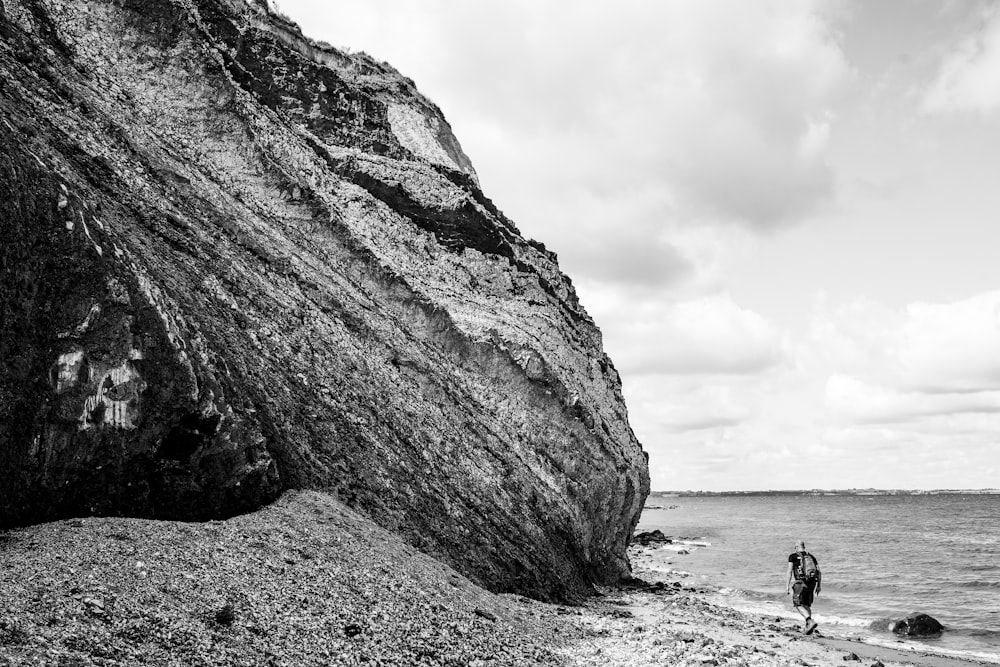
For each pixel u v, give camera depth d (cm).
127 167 1805
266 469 1544
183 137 2241
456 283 3041
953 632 2423
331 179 2873
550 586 2319
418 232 3086
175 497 1384
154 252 1642
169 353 1362
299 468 1697
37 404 1167
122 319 1293
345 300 2292
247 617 1049
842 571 4206
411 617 1270
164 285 1530
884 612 2844
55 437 1184
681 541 6775
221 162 2325
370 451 1911
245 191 2323
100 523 1212
